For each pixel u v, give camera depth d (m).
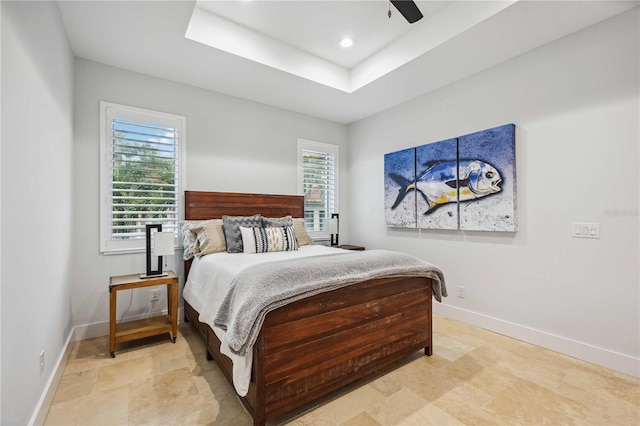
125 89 2.97
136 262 2.99
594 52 2.29
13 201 1.25
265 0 2.40
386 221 4.03
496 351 2.50
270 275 1.72
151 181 3.09
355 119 4.54
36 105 1.56
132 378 2.08
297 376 1.70
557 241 2.50
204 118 3.44
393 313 2.19
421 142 3.63
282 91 3.51
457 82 3.23
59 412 1.72
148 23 2.26
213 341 2.21
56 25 2.01
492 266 2.95
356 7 2.47
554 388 1.97
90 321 2.77
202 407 1.78
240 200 3.63
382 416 1.71
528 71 2.66
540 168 2.59
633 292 2.13
